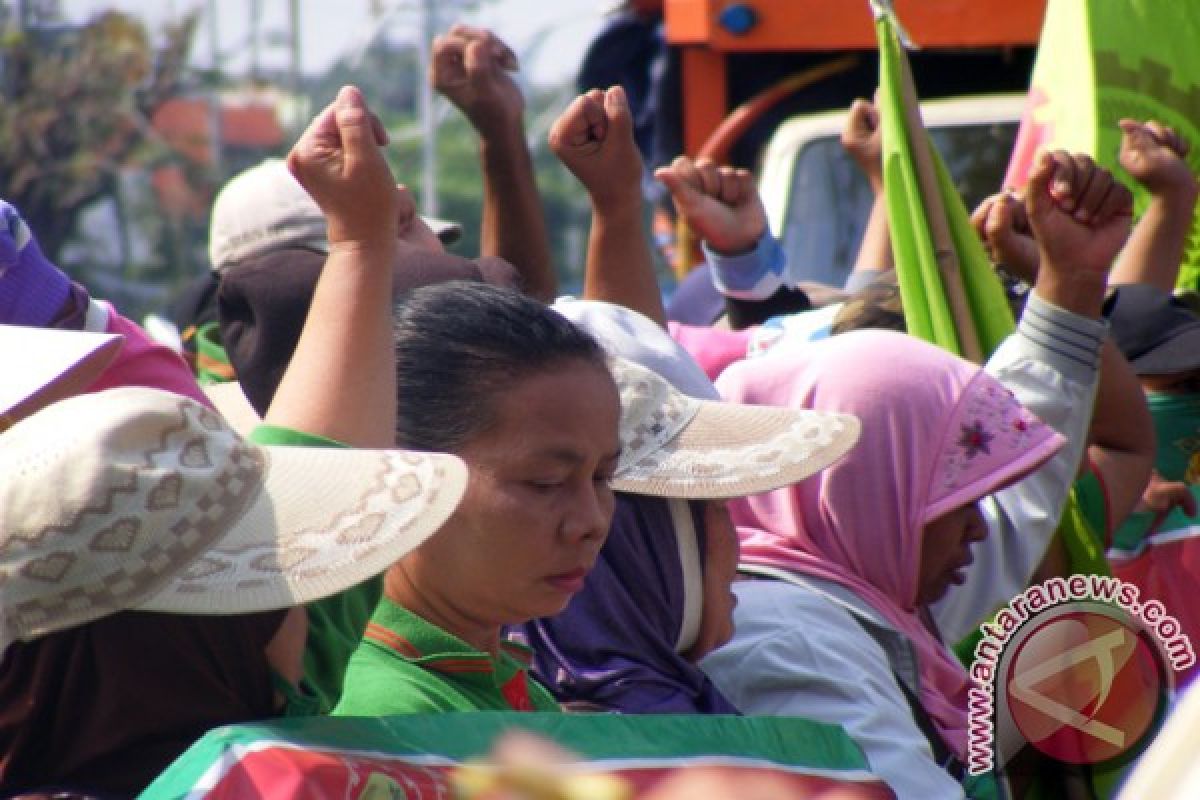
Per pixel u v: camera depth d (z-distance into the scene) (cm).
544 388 846
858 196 2809
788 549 1118
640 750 803
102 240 9344
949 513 1121
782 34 2977
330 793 699
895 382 1123
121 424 684
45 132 9012
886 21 1309
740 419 1038
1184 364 1452
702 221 1569
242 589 685
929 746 1051
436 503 725
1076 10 1684
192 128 9512
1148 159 1530
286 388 835
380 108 11962
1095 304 1202
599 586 984
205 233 9538
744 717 842
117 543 671
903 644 1109
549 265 1517
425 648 852
